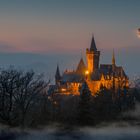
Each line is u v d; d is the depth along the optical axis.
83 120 54.41
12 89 52.72
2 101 52.19
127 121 54.19
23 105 53.22
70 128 48.34
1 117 51.38
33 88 56.12
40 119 54.41
